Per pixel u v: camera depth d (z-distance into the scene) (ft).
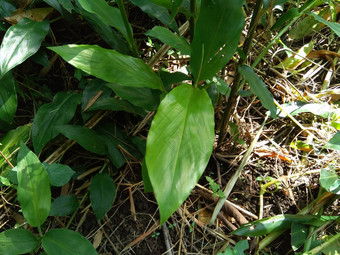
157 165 1.18
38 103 2.48
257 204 2.29
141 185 2.25
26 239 1.68
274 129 2.63
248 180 2.37
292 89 2.79
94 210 1.99
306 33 3.01
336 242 1.95
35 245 1.69
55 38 2.64
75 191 2.20
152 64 2.37
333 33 2.72
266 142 2.53
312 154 2.51
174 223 2.13
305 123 2.66
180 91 1.38
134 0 2.03
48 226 2.07
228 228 2.15
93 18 2.13
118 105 2.19
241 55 1.86
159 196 1.14
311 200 2.28
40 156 2.27
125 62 1.61
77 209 2.08
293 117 2.69
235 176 2.25
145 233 2.07
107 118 2.38
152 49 2.71
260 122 2.67
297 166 2.40
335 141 1.97
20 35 2.11
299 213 2.18
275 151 2.46
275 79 2.84
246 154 2.31
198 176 1.22
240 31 1.50
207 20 1.47
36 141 2.09
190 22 1.84
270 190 2.32
